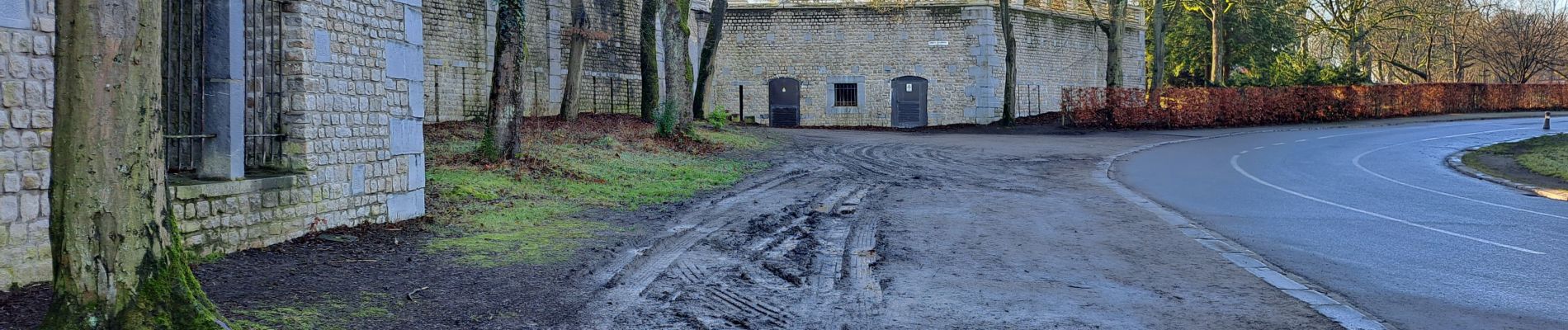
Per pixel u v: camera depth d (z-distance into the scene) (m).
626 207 12.46
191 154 8.22
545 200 12.65
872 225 11.20
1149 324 6.25
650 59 26.41
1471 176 19.28
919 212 12.48
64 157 4.83
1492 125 39.12
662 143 21.41
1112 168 19.98
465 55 24.06
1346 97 43.22
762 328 6.12
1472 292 7.50
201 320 5.21
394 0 10.43
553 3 26.59
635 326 6.01
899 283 7.66
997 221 11.58
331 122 9.31
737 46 37.81
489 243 9.05
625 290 7.11
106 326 4.87
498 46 15.66
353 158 9.70
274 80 8.89
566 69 27.38
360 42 9.79
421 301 6.43
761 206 12.95
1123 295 7.23
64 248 4.84
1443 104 49.66
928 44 36.94
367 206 9.95
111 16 4.74
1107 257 9.04
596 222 10.87
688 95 23.09
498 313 6.18
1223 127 37.62
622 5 30.36
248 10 8.79
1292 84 45.62
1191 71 54.78
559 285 7.11
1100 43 42.25
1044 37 39.22
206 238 7.79
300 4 8.79
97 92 4.79
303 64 8.82
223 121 8.09
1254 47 52.78
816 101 37.56
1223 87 39.19
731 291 7.24
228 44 8.07
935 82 36.97
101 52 4.75
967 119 36.72
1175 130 35.03
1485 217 12.66
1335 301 7.05
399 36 10.53
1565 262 9.01
